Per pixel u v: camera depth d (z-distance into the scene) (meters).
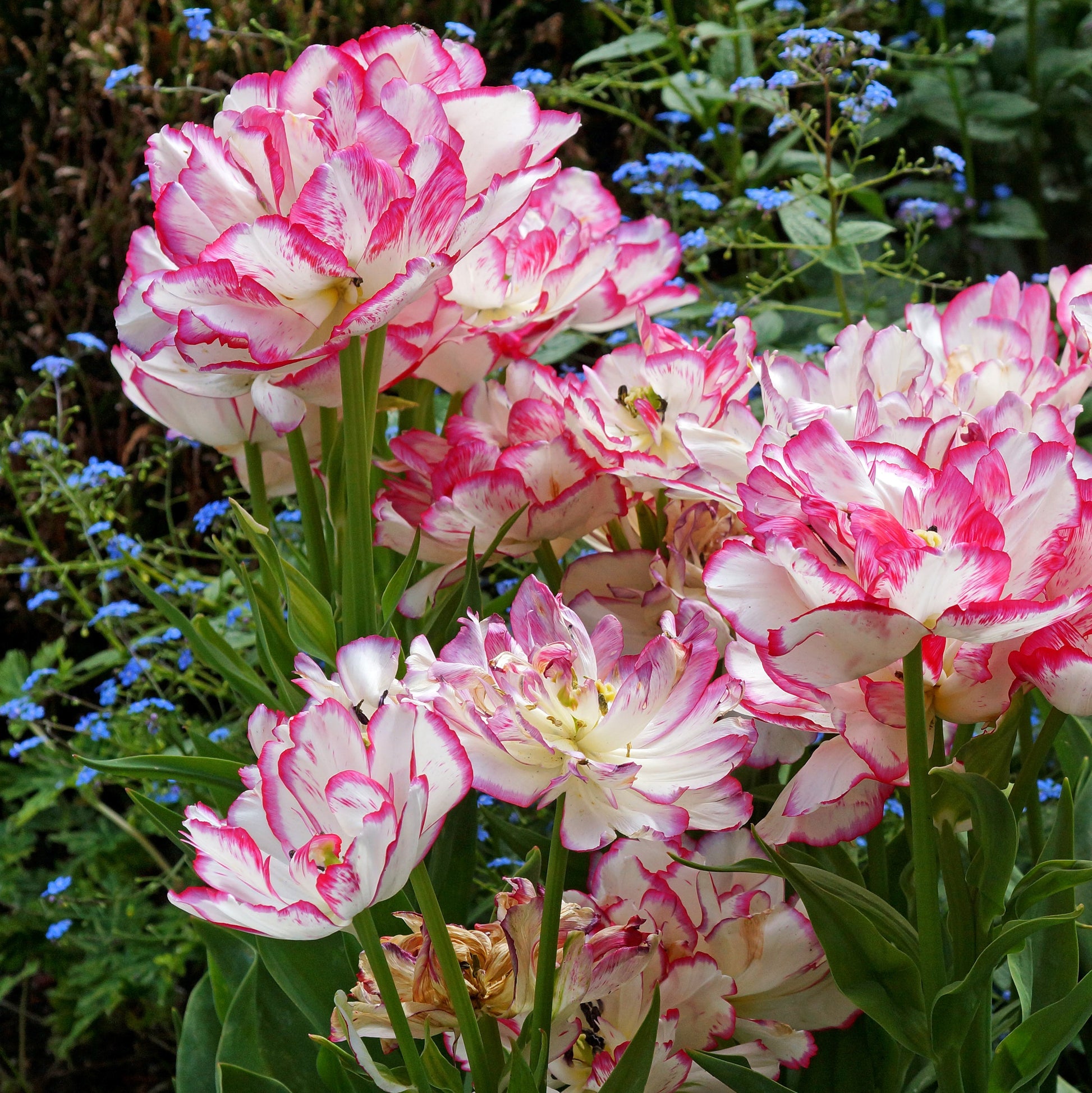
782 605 1.18
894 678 1.22
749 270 3.43
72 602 3.20
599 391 1.40
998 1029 1.37
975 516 1.16
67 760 2.75
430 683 1.23
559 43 3.48
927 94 3.62
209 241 1.30
